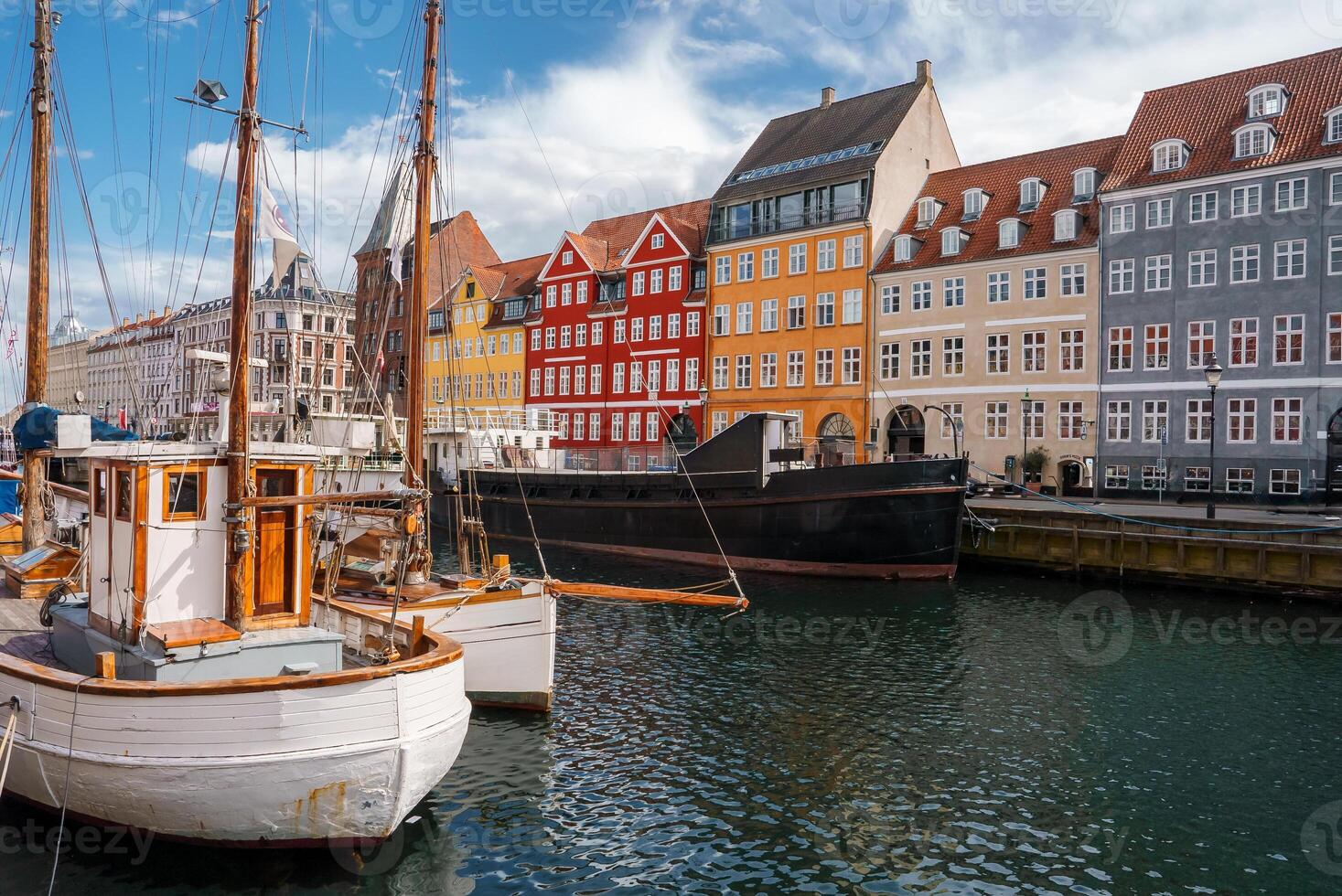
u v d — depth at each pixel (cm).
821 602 2392
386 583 1552
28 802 980
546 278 5947
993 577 2784
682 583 2622
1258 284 3381
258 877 881
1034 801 1141
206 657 912
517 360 6166
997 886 935
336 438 2534
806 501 2767
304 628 1018
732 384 4934
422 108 1706
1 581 1533
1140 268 3653
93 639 1031
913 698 1557
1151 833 1055
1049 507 3034
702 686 1612
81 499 1541
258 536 1020
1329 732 1398
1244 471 3306
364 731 859
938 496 2642
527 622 1423
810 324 4609
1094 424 3731
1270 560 2427
